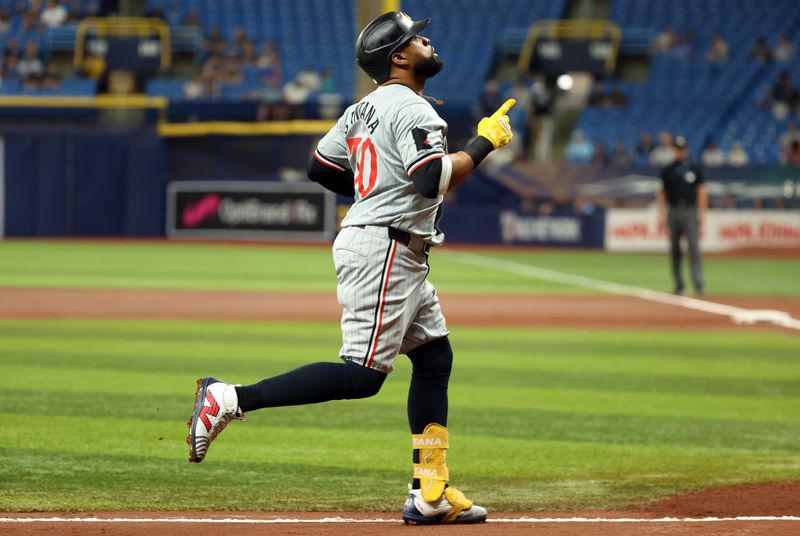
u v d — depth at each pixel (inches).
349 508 783.7
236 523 716.0
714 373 1469.0
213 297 2394.2
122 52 5049.2
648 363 1551.4
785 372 1482.5
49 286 2598.4
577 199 4512.8
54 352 1550.2
